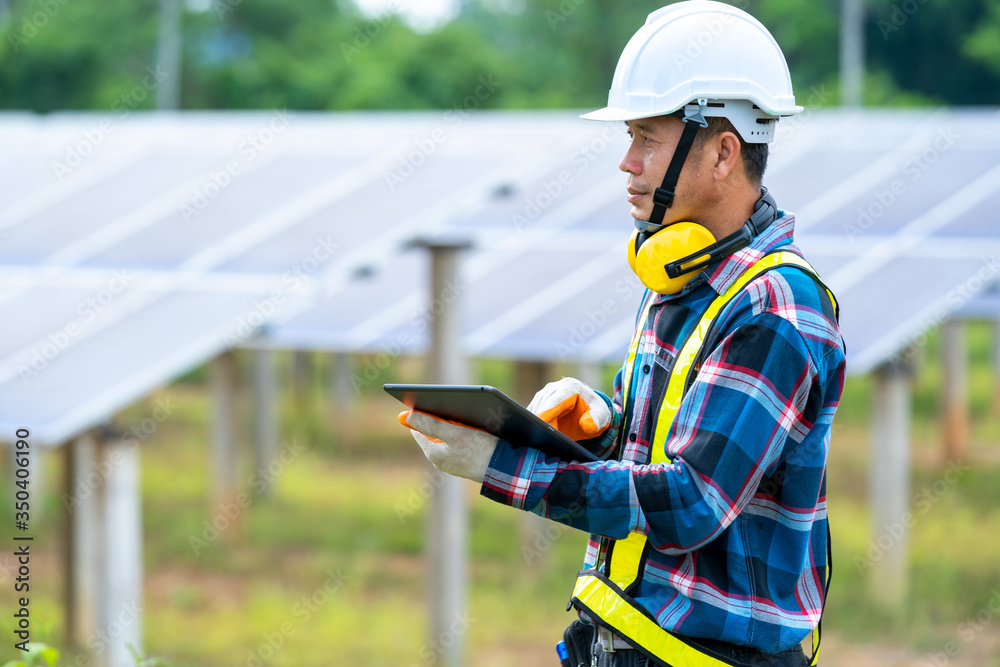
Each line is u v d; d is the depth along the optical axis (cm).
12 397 802
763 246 309
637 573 312
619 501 284
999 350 2239
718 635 301
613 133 1505
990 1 4297
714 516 282
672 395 307
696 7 320
